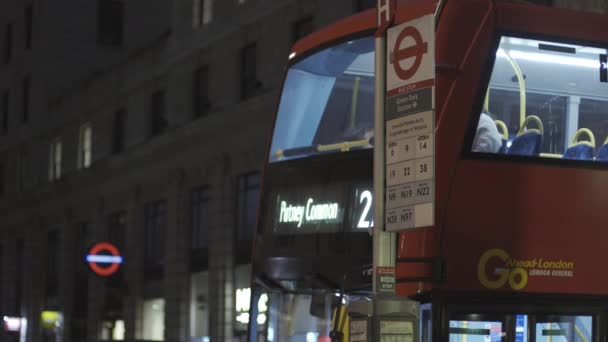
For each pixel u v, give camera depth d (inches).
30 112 3435.0
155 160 2534.5
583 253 706.8
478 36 700.0
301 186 814.5
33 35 3435.0
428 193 636.1
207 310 2253.9
